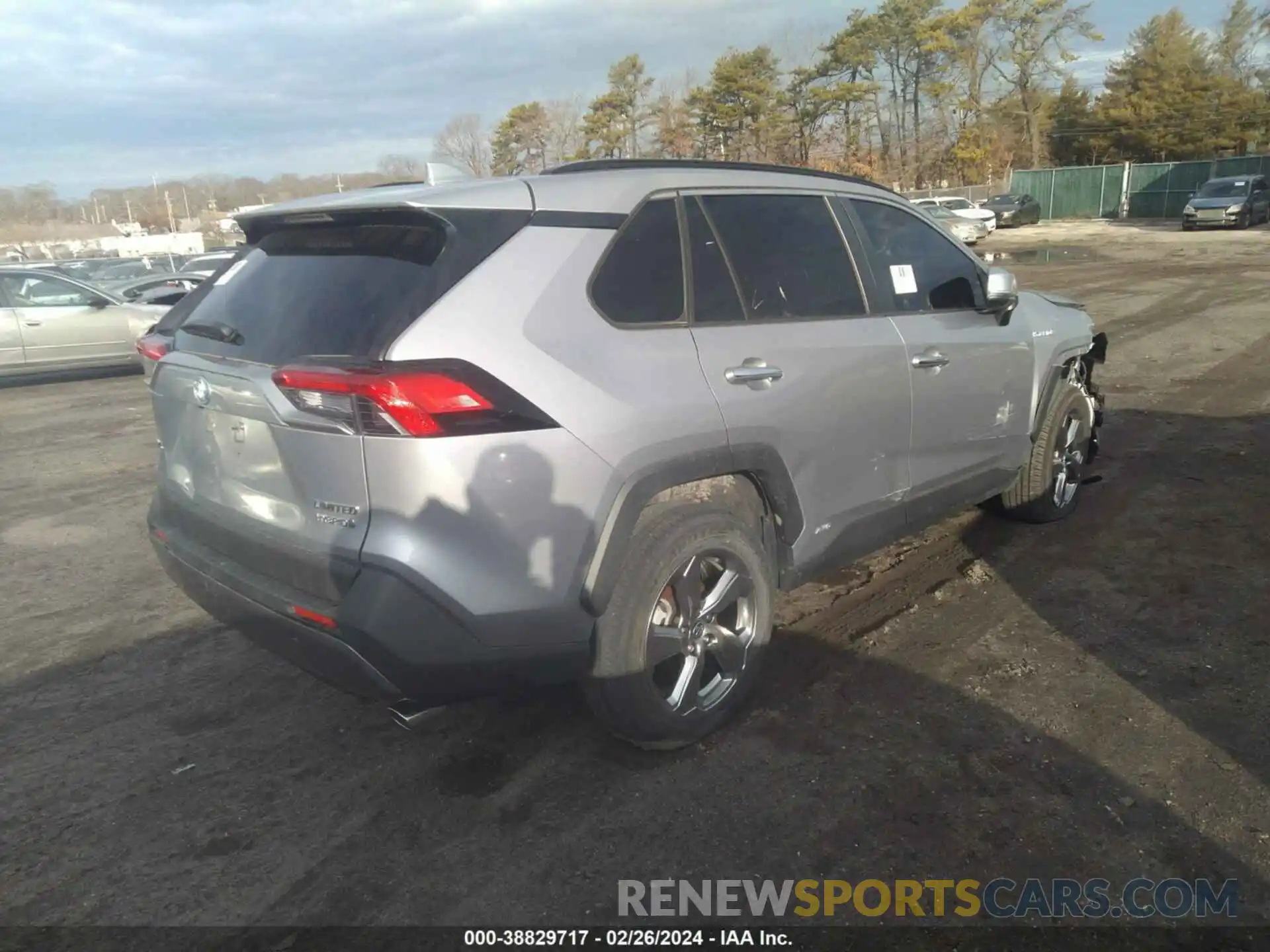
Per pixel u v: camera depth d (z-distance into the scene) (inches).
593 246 115.6
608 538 111.0
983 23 2206.0
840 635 159.8
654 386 114.9
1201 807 112.0
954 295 168.7
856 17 1977.1
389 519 100.2
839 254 147.9
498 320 104.8
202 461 122.3
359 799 121.3
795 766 123.9
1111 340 438.6
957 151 2197.3
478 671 106.7
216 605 120.8
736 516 131.5
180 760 132.0
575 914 100.3
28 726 142.6
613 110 2064.5
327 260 116.3
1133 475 238.4
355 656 103.3
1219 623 157.0
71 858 111.8
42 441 352.2
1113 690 138.3
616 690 118.3
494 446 102.0
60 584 202.5
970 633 158.4
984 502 214.5
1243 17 2465.6
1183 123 2255.2
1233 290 597.3
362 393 97.9
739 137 2027.6
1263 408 298.0
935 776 120.3
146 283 683.4
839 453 140.4
